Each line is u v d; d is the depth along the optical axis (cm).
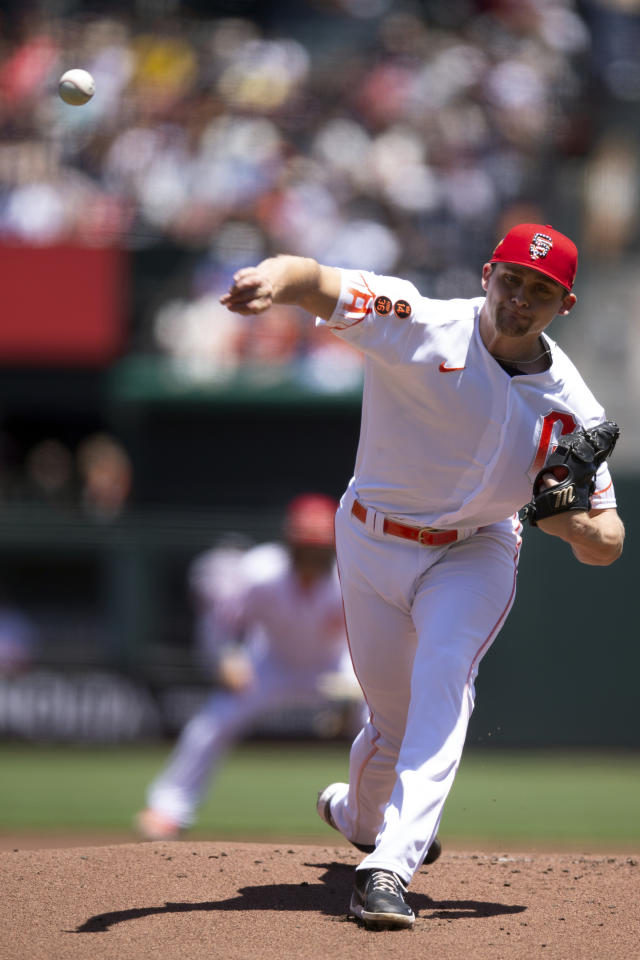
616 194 4691
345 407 4444
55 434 4962
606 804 3075
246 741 3925
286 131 4694
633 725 3831
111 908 1309
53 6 4853
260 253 4469
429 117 4741
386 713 1362
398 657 1329
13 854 1542
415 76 4850
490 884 1474
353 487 1330
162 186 4544
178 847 1617
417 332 1222
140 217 4475
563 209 4647
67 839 2534
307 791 3206
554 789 3294
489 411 1227
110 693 3959
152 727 3938
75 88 1498
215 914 1288
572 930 1253
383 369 1248
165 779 2569
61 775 3438
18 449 4950
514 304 1180
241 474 4544
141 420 4562
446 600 1265
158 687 3941
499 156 4694
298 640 2597
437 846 1475
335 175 4619
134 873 1454
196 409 4538
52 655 3981
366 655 1336
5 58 4703
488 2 5062
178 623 3959
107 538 3991
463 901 1388
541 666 3838
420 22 5088
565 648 3838
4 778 3388
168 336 4412
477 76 4838
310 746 3916
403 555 1287
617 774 3534
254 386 4369
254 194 4547
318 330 4394
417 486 1270
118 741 3947
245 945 1177
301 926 1243
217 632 2662
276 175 4594
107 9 4897
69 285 4391
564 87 4859
